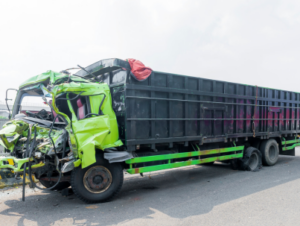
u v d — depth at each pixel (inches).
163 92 216.5
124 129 193.5
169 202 183.6
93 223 146.3
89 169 178.7
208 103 253.3
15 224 147.3
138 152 213.3
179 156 228.4
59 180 167.2
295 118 381.1
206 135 251.6
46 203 186.2
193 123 241.0
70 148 167.8
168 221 147.0
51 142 164.4
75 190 174.2
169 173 296.7
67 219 153.3
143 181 257.3
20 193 213.3
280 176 264.2
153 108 208.4
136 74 191.9
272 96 334.3
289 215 152.7
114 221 148.7
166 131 219.3
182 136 231.1
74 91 177.0
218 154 274.2
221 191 210.8
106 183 185.8
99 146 175.9
